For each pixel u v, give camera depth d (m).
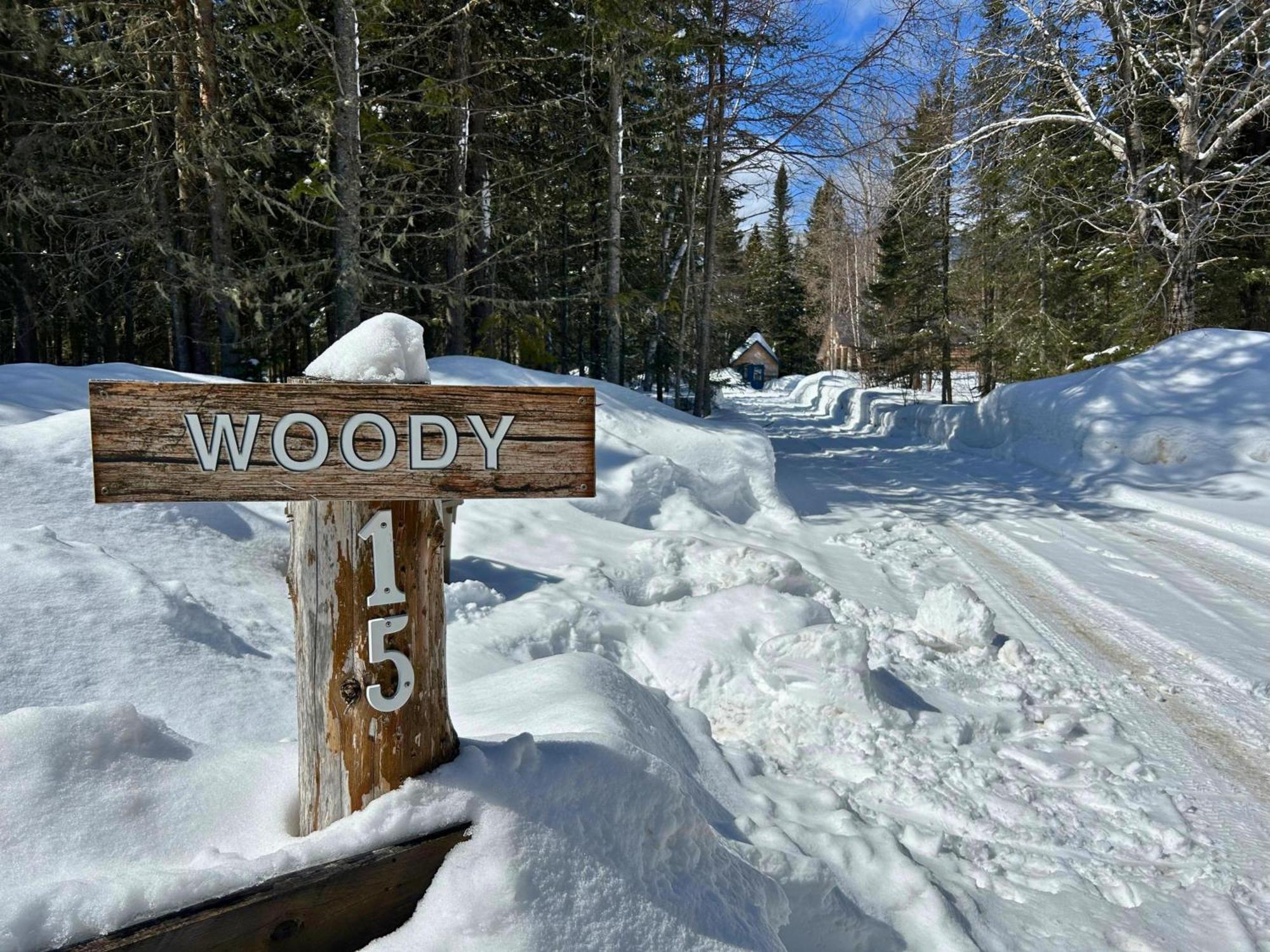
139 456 1.49
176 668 2.94
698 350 16.20
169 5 10.21
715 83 14.18
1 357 16.91
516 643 4.25
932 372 34.03
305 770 1.74
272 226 13.05
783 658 4.36
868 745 3.92
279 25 9.66
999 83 15.02
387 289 13.89
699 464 8.89
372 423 1.60
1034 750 4.09
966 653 5.36
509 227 15.89
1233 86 14.09
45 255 12.90
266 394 1.53
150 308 15.02
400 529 1.68
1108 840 3.32
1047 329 22.12
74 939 1.35
